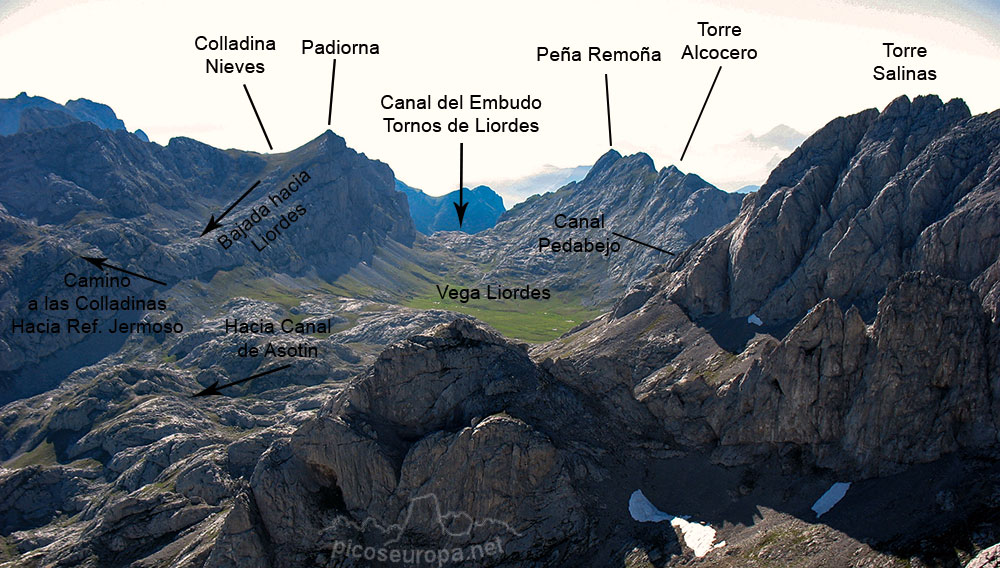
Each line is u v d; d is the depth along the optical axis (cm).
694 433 10912
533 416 10925
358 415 11150
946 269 11000
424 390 11444
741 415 10581
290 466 10625
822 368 9881
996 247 10575
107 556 12362
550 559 9531
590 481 10225
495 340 12119
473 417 10956
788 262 13212
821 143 14288
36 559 13775
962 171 11925
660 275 16700
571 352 15350
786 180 14300
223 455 14212
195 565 10675
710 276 14275
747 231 13712
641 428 11188
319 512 10350
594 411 11312
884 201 12156
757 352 11944
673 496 10038
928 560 7506
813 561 8119
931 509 8188
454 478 10219
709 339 13325
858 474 9231
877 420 9300
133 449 19075
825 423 9744
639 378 13262
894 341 9438
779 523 8969
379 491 10425
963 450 8800
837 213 12925
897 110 13550
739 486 9881
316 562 9975
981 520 7688
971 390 9000
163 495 13138
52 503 18012
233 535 10012
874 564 7762
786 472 9800
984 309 9612
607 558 9338
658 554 9088
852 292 12062
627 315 15700
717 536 9125
